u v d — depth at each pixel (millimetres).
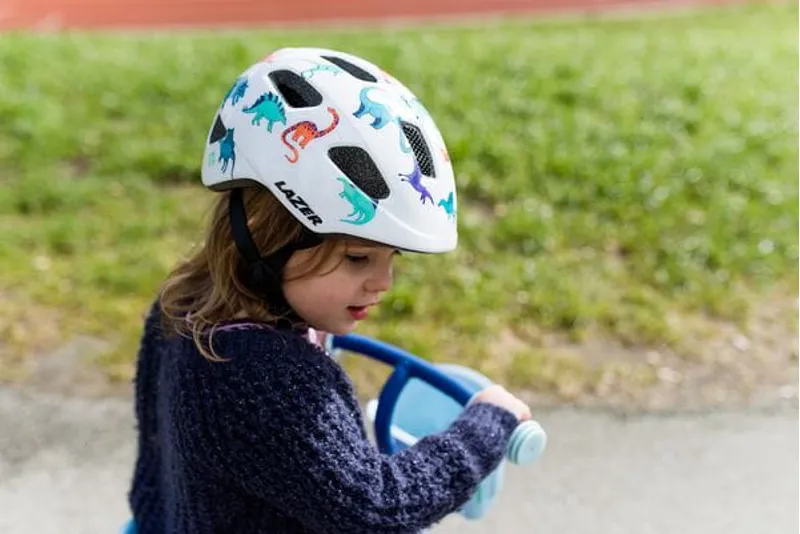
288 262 1385
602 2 11352
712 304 3826
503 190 4637
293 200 1333
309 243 1366
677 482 2916
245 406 1307
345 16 11023
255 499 1380
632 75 6145
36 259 4078
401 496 1359
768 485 2906
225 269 1407
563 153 4938
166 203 4562
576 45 7203
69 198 4570
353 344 1743
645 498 2852
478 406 1546
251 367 1320
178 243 4234
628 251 4195
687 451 3037
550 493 2861
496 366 3416
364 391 3219
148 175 4859
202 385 1340
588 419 3170
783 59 6809
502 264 4059
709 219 4418
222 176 1395
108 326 3621
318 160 1329
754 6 10414
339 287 1405
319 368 1355
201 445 1335
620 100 5703
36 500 2816
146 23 10672
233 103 1413
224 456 1324
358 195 1328
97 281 3912
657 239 4250
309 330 1550
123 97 5816
